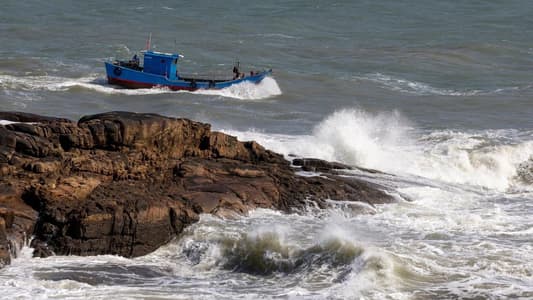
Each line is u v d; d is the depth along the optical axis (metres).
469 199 91.94
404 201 88.12
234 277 66.00
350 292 60.59
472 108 151.12
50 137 79.12
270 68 190.25
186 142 87.06
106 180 77.38
